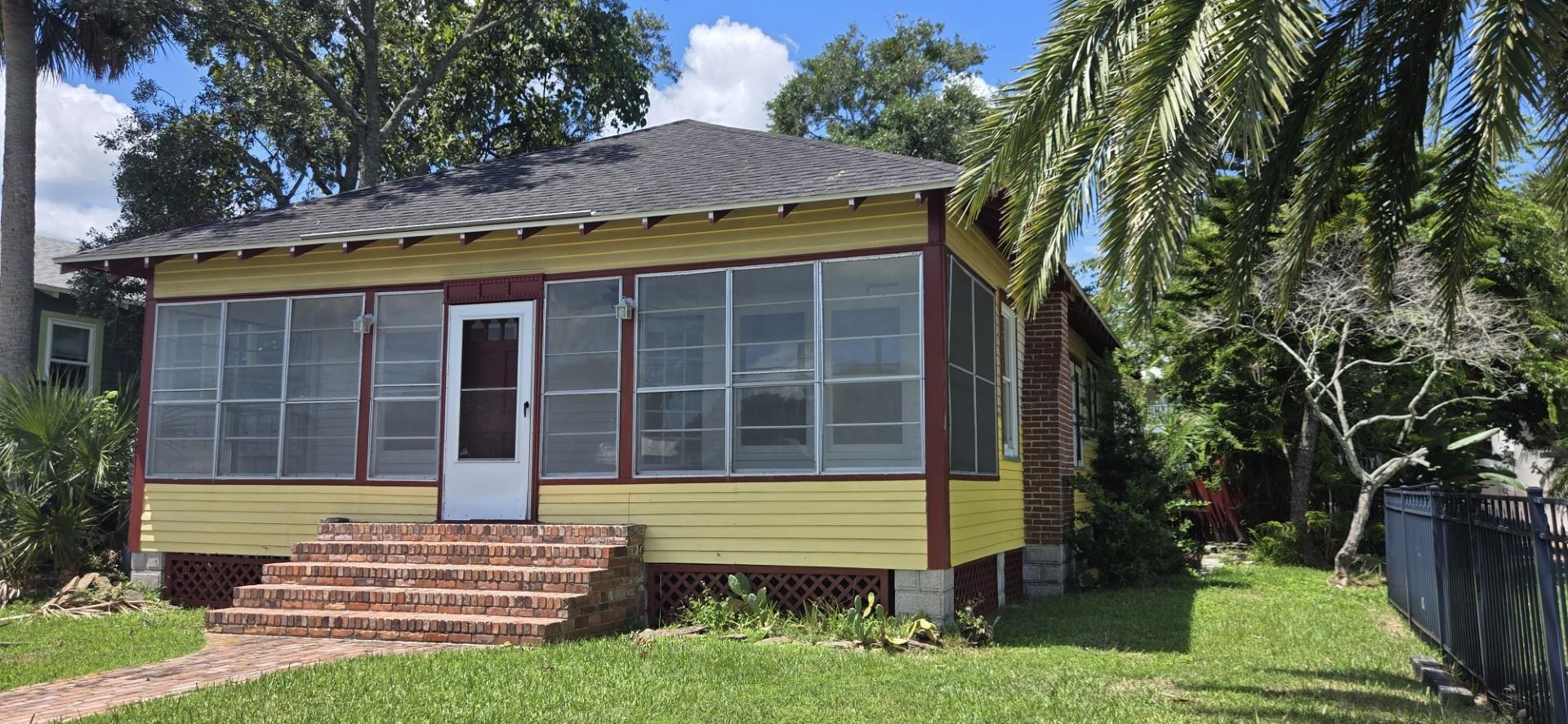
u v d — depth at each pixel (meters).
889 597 9.62
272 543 11.48
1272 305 15.21
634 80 27.77
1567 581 5.22
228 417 11.84
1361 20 7.29
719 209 9.73
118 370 22.52
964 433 10.23
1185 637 9.43
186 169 22.25
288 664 7.70
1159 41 5.93
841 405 9.75
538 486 10.63
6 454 12.36
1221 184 16.69
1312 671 7.68
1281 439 17.53
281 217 12.49
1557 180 7.56
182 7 19.72
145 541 11.91
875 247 9.79
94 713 5.99
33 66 17.28
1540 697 5.73
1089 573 13.62
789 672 7.29
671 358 10.37
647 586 10.20
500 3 24.50
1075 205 6.86
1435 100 7.38
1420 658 7.76
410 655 7.77
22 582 12.07
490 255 11.16
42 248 23.64
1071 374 15.01
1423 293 14.28
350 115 23.45
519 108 27.80
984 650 8.74
